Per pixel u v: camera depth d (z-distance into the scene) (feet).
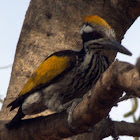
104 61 39.52
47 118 34.94
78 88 39.01
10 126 36.91
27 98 38.78
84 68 38.42
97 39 38.60
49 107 38.73
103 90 28.19
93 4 43.60
